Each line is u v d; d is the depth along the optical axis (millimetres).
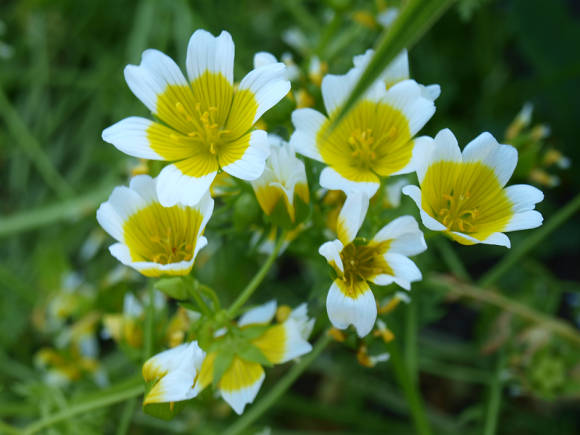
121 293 154
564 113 211
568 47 207
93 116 226
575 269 214
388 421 185
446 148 98
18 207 226
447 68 213
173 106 104
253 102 100
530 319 153
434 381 205
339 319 94
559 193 212
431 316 155
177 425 168
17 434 132
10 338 193
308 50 184
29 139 206
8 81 232
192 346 98
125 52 227
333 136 102
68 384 174
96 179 224
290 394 204
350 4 162
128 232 100
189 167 100
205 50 103
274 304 110
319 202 114
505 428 186
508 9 217
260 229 113
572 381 153
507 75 227
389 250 98
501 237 96
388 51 86
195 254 93
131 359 131
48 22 232
